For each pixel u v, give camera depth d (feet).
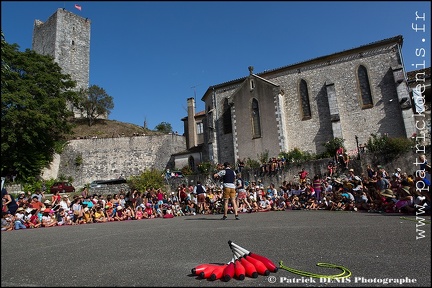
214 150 106.32
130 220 49.03
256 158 95.96
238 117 101.30
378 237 18.80
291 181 71.00
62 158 133.18
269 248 16.81
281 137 93.09
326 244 17.31
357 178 46.88
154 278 11.93
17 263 15.35
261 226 26.91
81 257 16.31
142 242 20.52
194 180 88.02
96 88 187.83
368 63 90.07
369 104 88.33
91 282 11.68
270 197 56.90
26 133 105.70
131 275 12.44
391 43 87.81
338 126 86.63
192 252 16.55
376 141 70.08
